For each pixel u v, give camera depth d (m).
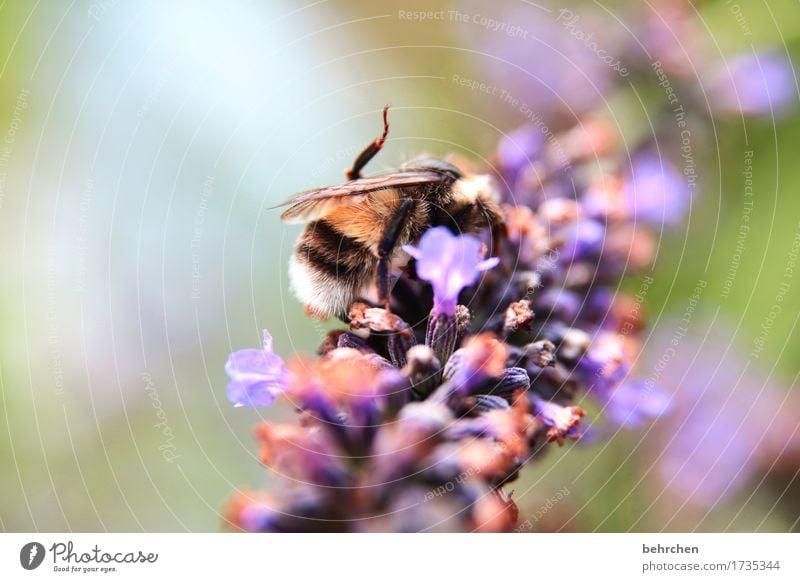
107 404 0.29
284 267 0.30
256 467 0.29
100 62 0.30
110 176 0.30
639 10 0.28
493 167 0.27
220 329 0.29
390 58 0.30
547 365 0.25
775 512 0.27
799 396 0.28
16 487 0.28
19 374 0.29
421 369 0.24
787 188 0.28
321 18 0.30
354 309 0.25
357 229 0.26
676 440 0.28
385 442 0.24
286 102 0.30
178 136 0.30
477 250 0.25
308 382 0.24
